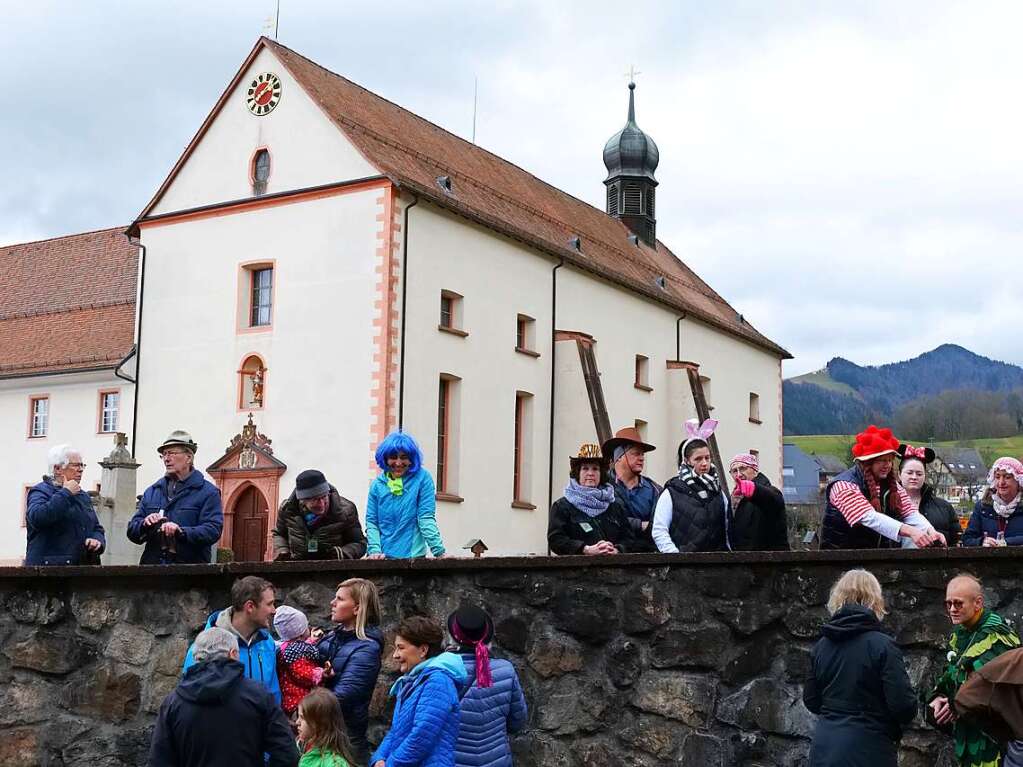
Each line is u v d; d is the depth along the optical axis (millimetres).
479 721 6898
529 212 45062
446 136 46062
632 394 46938
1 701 8750
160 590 8633
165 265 38094
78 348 42062
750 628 7816
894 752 6887
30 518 10555
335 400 34094
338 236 34750
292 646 7973
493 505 37750
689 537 9328
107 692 8617
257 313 36500
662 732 7832
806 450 149125
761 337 59531
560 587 8055
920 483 9547
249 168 36812
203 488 10461
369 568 8359
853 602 7000
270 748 6605
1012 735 6164
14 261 50156
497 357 38469
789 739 7715
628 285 46312
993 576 7863
